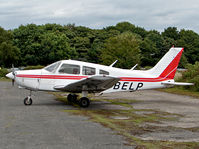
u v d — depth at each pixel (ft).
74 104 36.01
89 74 35.60
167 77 39.60
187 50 214.28
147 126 22.54
